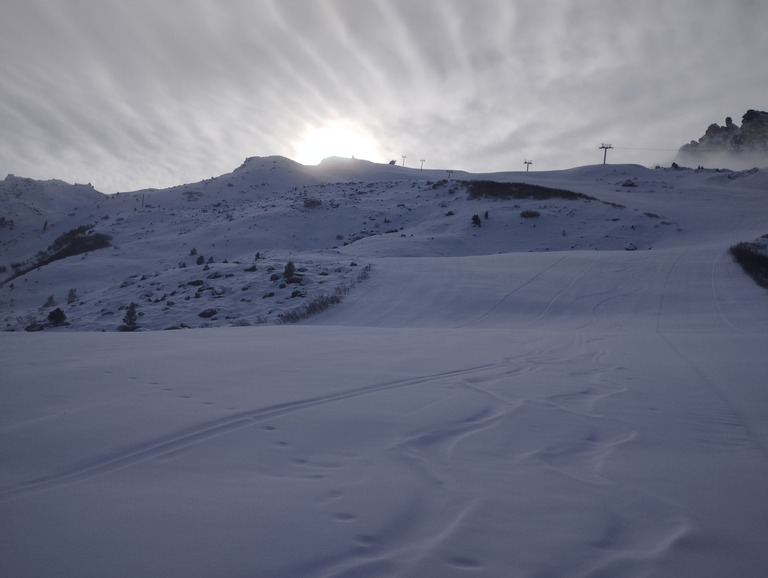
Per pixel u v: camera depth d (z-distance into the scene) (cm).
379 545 297
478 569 277
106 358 793
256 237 6075
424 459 434
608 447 481
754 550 307
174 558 275
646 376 809
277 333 1240
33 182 16275
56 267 5450
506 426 531
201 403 568
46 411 520
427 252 4709
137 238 7169
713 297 2577
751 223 5409
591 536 315
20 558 271
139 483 368
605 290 2770
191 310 2352
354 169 13300
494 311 2408
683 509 357
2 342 985
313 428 502
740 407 627
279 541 296
